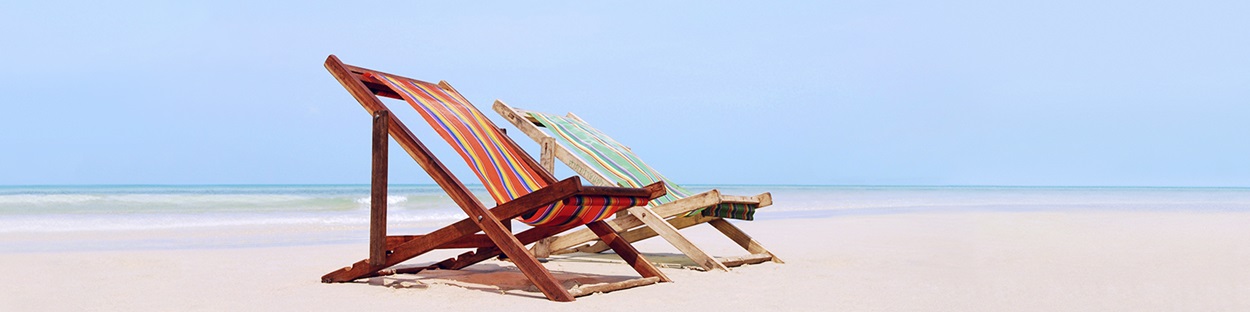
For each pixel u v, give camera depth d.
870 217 16.53
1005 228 12.53
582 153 7.03
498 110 7.05
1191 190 77.00
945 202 28.81
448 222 15.26
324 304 4.74
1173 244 9.47
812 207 23.03
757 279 5.95
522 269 4.86
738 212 6.86
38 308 4.70
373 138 5.20
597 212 5.23
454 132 5.24
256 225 13.31
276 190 33.47
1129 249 8.77
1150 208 23.16
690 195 7.23
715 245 9.37
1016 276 6.35
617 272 6.48
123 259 7.18
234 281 5.75
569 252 8.05
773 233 11.19
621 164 7.07
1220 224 14.01
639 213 6.66
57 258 7.27
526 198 4.80
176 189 34.53
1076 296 5.39
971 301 5.14
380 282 5.58
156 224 13.25
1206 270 6.82
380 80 5.45
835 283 5.83
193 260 7.23
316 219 14.89
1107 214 18.02
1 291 5.31
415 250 5.21
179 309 4.62
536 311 4.50
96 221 13.68
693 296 5.09
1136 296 5.41
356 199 19.70
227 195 19.89
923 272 6.55
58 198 18.22
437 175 5.02
